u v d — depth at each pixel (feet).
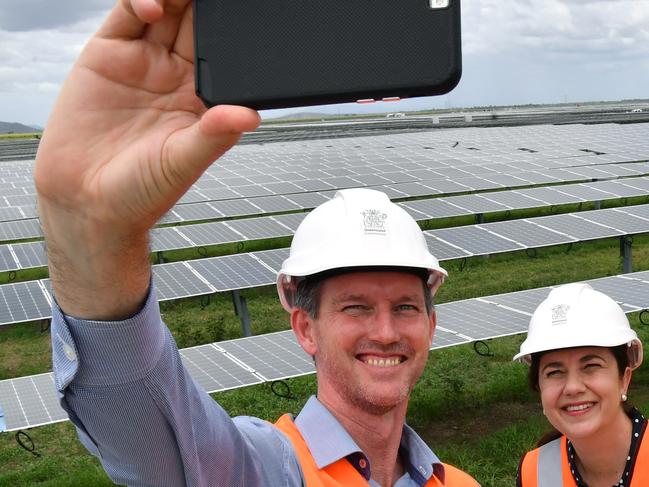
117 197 1.79
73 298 1.97
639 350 4.92
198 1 1.83
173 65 1.86
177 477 2.27
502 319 12.96
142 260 1.97
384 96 1.81
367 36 1.81
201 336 17.66
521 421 12.95
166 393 2.15
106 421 2.14
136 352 2.04
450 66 1.78
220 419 2.47
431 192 26.14
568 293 4.96
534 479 4.97
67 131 1.81
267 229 20.34
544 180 27.81
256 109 1.84
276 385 14.52
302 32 1.82
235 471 2.49
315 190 27.20
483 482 10.99
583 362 4.68
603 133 45.37
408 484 3.14
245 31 1.82
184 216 23.04
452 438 12.58
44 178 1.80
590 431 4.61
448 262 23.12
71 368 2.02
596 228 18.99
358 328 2.91
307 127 78.28
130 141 1.83
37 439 13.23
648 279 14.21
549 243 18.08
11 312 14.62
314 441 2.91
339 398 2.98
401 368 2.94
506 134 47.60
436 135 48.96
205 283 16.03
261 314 19.15
